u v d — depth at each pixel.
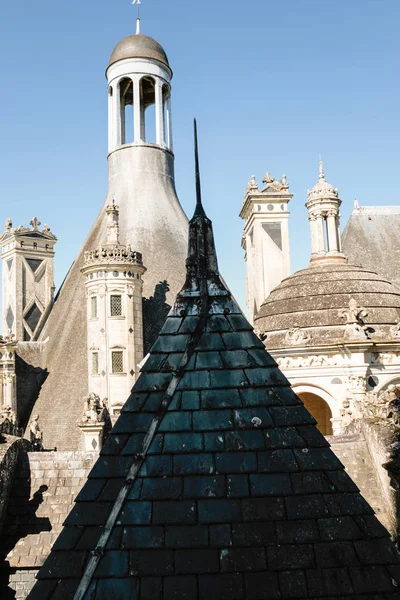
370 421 20.98
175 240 71.56
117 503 6.45
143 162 76.00
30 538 19.20
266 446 6.75
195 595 6.00
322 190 42.72
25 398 64.38
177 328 7.53
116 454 6.87
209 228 7.98
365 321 36.03
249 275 54.28
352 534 6.32
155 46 78.50
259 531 6.31
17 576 18.66
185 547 6.23
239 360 7.27
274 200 50.91
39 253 73.44
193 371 7.20
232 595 5.99
